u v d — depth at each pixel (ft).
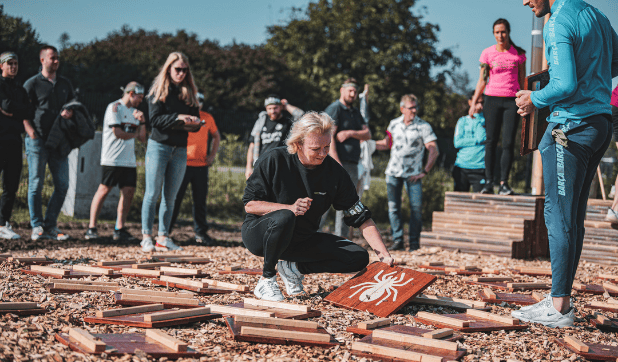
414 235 24.32
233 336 9.16
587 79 10.43
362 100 26.63
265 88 120.67
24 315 9.86
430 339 9.05
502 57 21.47
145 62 113.19
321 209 11.80
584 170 10.61
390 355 8.62
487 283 15.15
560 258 10.71
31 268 14.29
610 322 10.89
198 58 121.90
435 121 127.44
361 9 131.75
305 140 10.86
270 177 11.51
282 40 140.36
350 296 11.71
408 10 132.05
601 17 10.78
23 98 21.50
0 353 7.80
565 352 9.35
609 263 20.18
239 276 14.78
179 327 9.86
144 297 10.91
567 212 10.58
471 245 21.83
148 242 19.67
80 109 22.53
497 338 10.00
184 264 16.40
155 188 19.62
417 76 134.41
